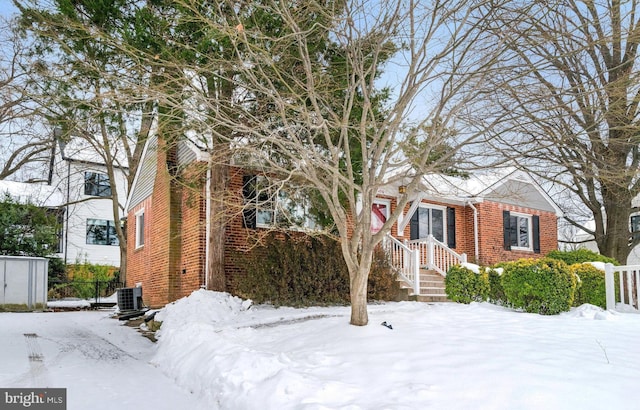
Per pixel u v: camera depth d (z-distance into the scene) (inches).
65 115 362.3
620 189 576.4
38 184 1227.2
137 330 508.4
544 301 427.5
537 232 842.8
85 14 331.9
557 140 335.6
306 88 313.3
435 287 616.4
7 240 931.3
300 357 261.9
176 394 265.0
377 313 412.2
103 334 480.4
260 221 561.9
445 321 348.5
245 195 538.0
